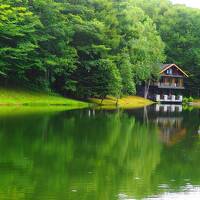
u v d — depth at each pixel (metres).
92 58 64.62
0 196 14.75
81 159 20.86
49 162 19.91
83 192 15.48
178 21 104.31
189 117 47.47
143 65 74.00
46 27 58.50
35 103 54.47
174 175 18.31
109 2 69.62
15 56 55.22
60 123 34.50
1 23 52.91
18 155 21.09
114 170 18.89
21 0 56.53
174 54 100.56
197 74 97.56
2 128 29.77
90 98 67.44
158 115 48.78
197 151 24.30
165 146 25.78
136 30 73.38
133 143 26.34
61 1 64.81
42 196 14.89
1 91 55.22
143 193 15.63
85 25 62.28
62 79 64.50
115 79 63.62
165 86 90.19
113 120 39.50
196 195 15.54
